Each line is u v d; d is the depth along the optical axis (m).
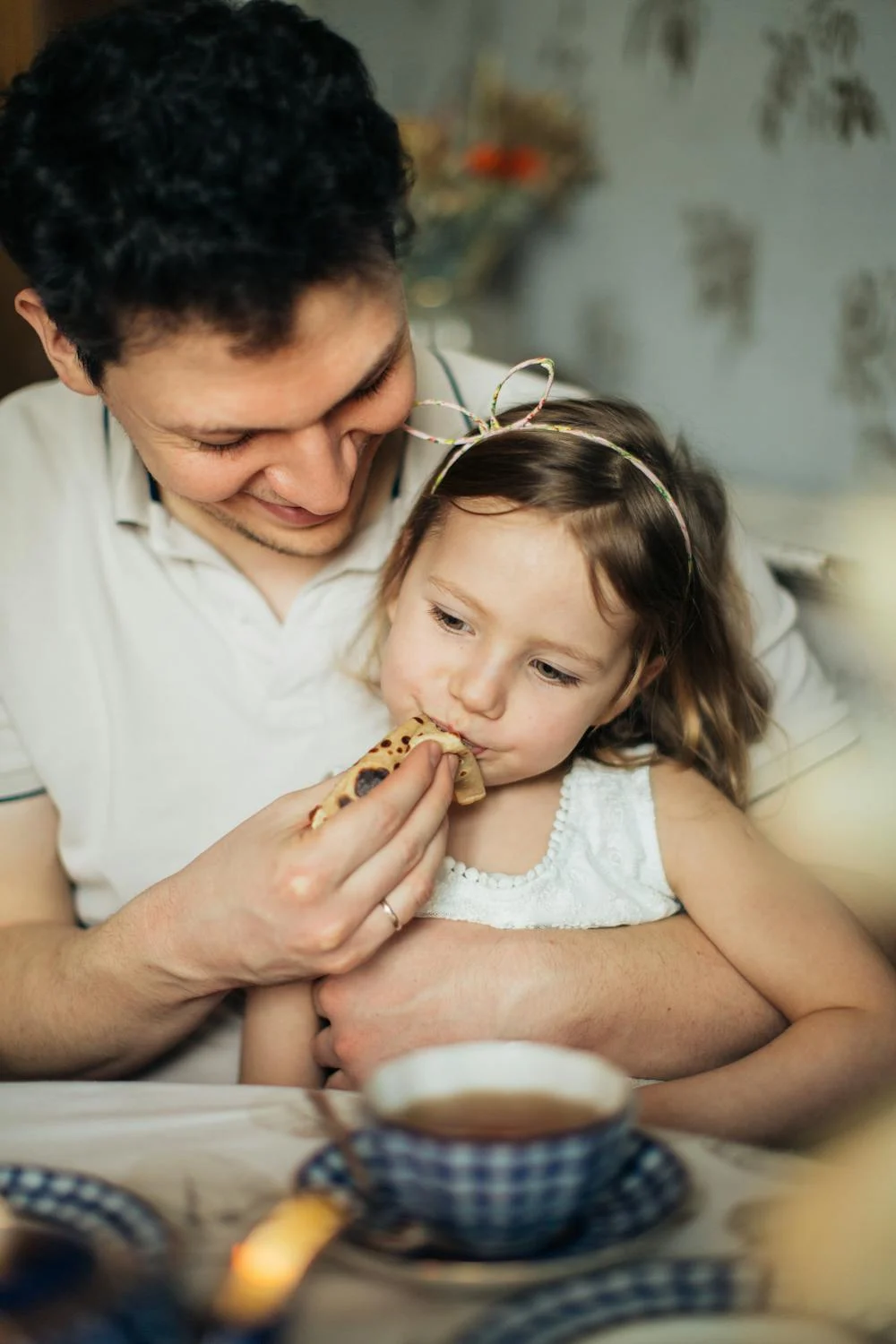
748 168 2.99
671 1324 0.56
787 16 2.89
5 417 1.47
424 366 1.55
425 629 1.28
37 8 1.56
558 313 3.34
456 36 3.39
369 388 1.08
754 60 2.95
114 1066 1.24
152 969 1.12
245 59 0.93
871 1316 0.59
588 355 3.30
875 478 2.84
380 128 1.00
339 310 0.98
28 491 1.42
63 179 0.94
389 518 1.42
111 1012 1.16
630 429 1.41
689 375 3.16
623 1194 0.71
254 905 1.04
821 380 2.95
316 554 1.24
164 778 1.38
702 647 1.45
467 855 1.36
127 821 1.38
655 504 1.32
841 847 1.53
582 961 1.22
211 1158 0.77
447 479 1.32
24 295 1.14
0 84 1.35
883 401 2.84
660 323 3.18
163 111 0.91
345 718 1.39
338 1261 0.65
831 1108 1.16
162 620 1.39
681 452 1.53
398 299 1.04
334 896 1.03
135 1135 0.80
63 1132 0.81
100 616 1.39
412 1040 1.18
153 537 1.37
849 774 1.57
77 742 1.38
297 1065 1.26
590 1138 0.62
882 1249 0.62
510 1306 0.59
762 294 3.01
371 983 1.19
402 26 3.50
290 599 1.42
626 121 3.16
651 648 1.35
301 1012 1.25
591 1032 1.20
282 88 0.93
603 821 1.39
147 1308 0.60
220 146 0.91
